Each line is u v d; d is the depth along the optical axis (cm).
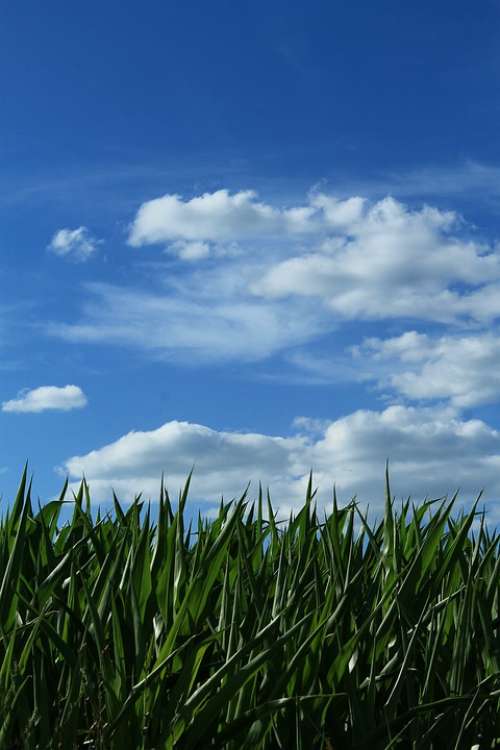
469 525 248
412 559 263
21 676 200
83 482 312
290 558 278
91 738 198
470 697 208
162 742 187
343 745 214
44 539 266
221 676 194
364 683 222
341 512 307
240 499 260
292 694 212
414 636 216
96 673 209
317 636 215
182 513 260
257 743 199
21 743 198
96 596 236
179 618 206
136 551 232
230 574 267
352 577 250
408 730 216
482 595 253
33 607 215
